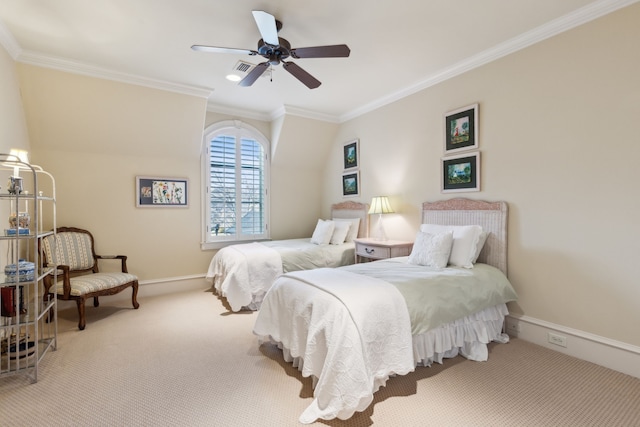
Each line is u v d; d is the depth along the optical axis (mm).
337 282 2178
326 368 1725
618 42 2213
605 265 2287
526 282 2723
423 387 2043
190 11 2316
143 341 2740
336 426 1680
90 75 3236
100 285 3152
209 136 4578
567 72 2463
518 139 2773
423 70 3359
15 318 2262
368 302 1921
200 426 1688
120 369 2268
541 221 2627
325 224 4457
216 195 4664
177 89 3707
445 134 3379
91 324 3129
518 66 2762
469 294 2408
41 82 3117
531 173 2688
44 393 1969
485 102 3018
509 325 2838
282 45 2314
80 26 2508
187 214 4430
